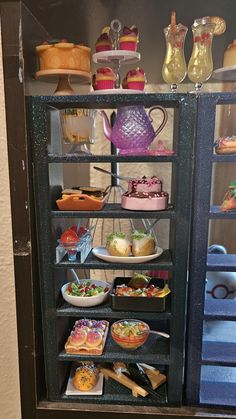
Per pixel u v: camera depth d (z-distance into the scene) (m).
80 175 0.99
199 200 0.67
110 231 1.02
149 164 1.00
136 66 0.94
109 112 0.95
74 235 0.73
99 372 0.82
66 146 0.85
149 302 0.73
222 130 0.95
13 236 0.69
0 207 0.73
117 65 0.77
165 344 0.80
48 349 0.75
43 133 0.67
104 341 0.79
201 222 0.68
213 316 0.72
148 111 0.77
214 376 0.83
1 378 0.82
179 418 0.73
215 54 0.89
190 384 0.75
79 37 0.89
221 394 0.77
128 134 0.71
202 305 0.71
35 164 0.68
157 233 0.98
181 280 0.71
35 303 0.73
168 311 0.73
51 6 0.73
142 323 0.79
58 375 0.76
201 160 0.65
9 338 0.80
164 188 1.00
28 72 0.67
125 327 0.77
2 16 0.62
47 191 0.69
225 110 0.94
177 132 0.68
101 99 0.66
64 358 0.75
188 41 0.85
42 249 0.71
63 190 0.77
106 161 0.67
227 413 0.73
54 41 0.79
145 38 0.85
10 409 0.84
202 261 0.69
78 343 0.76
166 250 0.82
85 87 0.95
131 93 0.66
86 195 0.69
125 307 0.73
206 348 0.77
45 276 0.72
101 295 0.76
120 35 0.74
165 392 0.78
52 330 0.75
